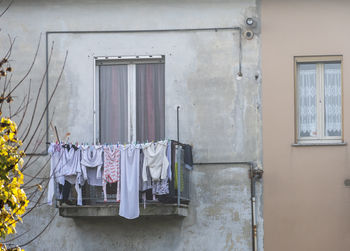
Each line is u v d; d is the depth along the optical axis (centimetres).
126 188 1805
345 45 1930
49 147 1816
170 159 1802
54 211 1925
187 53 1948
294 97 1925
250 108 1928
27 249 1917
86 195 1847
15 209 1173
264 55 1938
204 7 1955
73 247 1917
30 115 1952
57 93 1958
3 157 1166
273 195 1903
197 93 1938
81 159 1817
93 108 1953
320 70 1942
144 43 1958
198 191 1912
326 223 1889
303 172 1903
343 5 1936
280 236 1892
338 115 1933
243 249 1894
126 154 1812
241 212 1902
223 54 1944
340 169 1898
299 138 1931
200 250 1898
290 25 1939
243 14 1948
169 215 1859
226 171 1914
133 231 1912
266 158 1914
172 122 1936
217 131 1927
